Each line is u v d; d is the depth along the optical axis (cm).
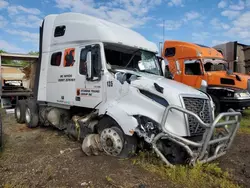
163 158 392
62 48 603
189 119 397
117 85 461
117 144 434
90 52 496
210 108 443
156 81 453
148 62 592
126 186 338
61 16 625
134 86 441
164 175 374
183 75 1049
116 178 361
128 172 382
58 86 614
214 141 383
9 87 1218
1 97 1109
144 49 572
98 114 480
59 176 367
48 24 663
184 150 392
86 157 449
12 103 1134
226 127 418
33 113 714
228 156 488
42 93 679
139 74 495
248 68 1404
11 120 866
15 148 508
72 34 571
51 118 642
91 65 500
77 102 549
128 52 553
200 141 383
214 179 370
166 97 407
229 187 344
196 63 1011
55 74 623
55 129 703
